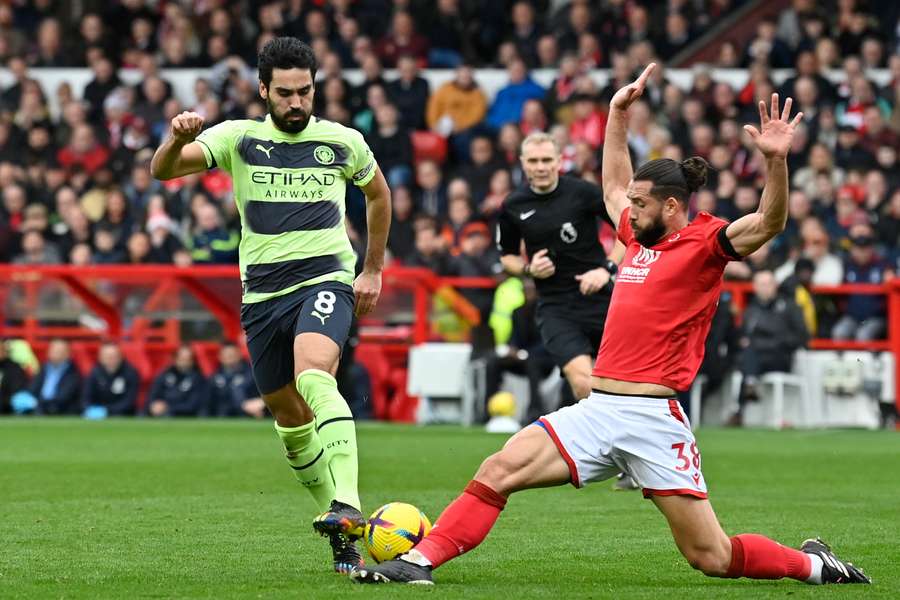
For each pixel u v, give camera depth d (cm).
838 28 8012
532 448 1947
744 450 4716
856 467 4094
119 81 8006
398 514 2059
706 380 5988
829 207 6838
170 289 6581
